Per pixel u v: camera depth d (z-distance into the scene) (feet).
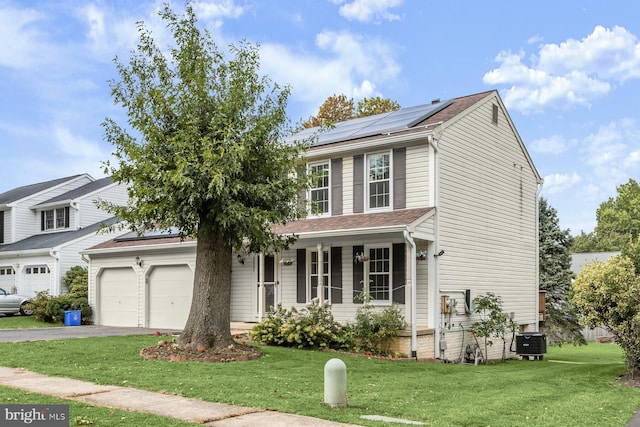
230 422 24.09
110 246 82.79
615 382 40.75
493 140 68.23
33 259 99.19
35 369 37.65
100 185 110.93
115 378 34.37
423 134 56.54
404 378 38.47
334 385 27.48
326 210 64.03
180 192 41.32
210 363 40.96
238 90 45.01
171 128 45.09
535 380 40.47
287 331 52.70
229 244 46.21
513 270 71.10
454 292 58.65
